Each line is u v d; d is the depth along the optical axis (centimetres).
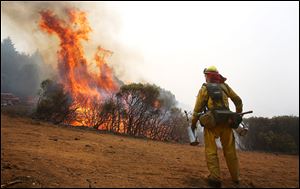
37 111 1504
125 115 1523
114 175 404
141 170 453
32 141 682
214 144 388
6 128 916
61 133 952
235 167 396
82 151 606
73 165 445
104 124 1562
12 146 576
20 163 422
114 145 775
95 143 766
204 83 414
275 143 1400
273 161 806
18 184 331
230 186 382
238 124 385
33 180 349
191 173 452
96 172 414
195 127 418
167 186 360
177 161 589
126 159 555
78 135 953
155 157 621
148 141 1131
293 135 1452
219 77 421
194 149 922
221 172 480
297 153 1341
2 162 419
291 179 488
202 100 403
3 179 347
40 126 1110
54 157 493
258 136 1441
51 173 385
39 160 453
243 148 1480
